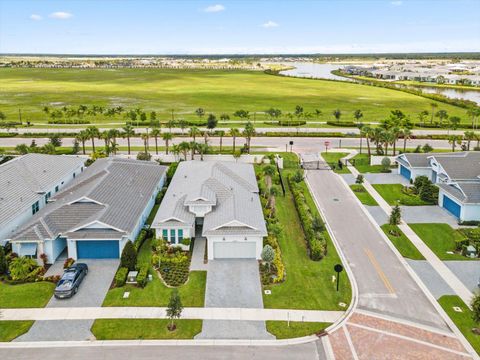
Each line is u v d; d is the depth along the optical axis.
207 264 42.72
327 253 45.19
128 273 40.19
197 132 84.81
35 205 51.91
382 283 39.50
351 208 57.56
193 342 31.20
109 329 32.56
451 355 30.05
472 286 39.12
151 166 64.06
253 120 119.19
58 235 43.12
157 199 57.62
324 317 34.38
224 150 84.50
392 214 51.69
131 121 113.75
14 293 37.41
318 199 60.72
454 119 106.44
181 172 61.84
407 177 69.56
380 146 84.69
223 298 36.88
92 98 161.50
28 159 59.81
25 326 32.78
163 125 108.88
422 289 38.53
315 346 30.91
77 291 37.69
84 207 46.50
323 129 107.81
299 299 36.81
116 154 80.19
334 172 73.44
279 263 41.09
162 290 38.12
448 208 56.91
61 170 61.41
